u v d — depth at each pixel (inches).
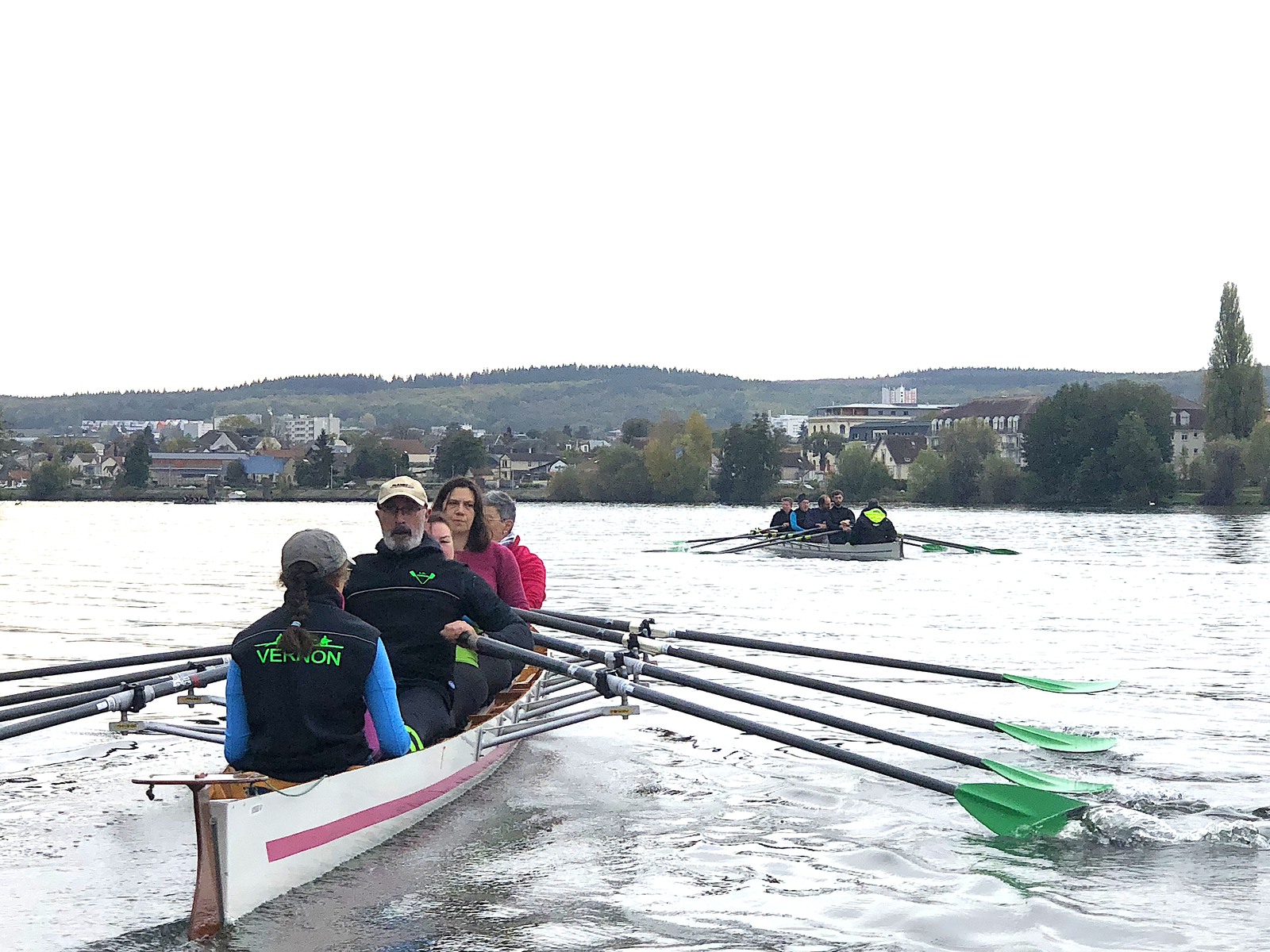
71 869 248.8
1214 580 1032.8
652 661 544.1
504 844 263.7
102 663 341.7
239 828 213.6
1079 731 386.9
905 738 303.1
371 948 205.0
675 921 217.9
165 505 5826.8
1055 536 1952.5
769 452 4495.6
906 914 220.2
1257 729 387.9
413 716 274.4
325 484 7111.2
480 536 368.2
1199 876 241.4
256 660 231.9
